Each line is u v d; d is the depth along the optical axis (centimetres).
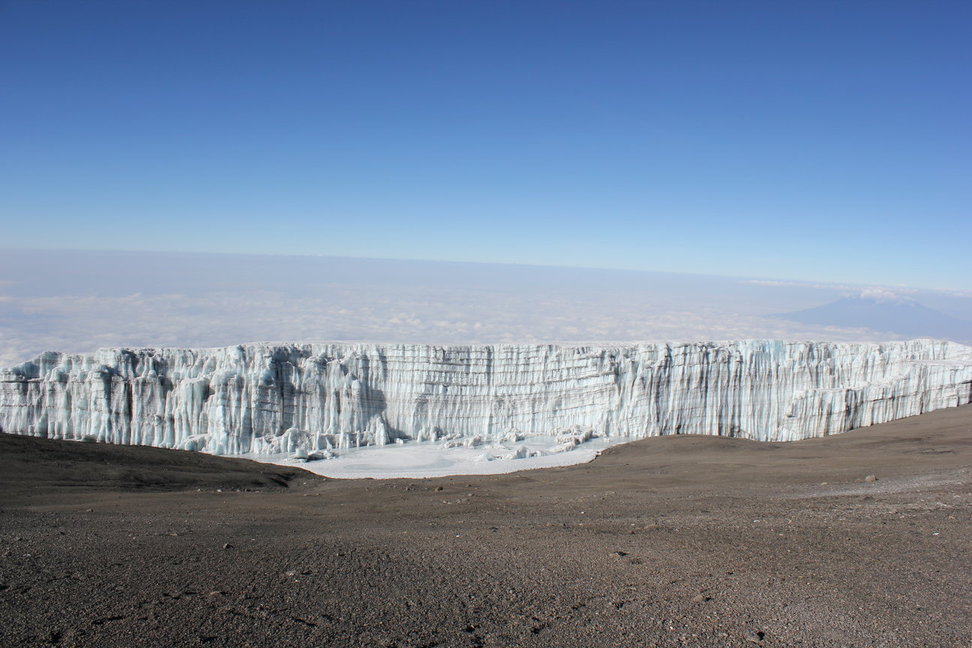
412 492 3534
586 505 2789
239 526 2192
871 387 6906
